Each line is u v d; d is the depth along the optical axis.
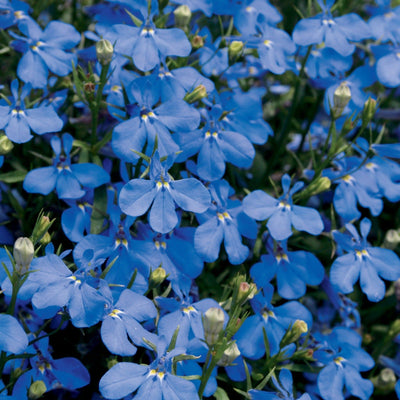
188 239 0.28
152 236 0.28
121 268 0.27
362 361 0.28
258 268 0.28
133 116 0.27
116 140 0.27
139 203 0.26
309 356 0.28
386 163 0.30
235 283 0.27
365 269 0.29
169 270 0.28
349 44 0.30
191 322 0.27
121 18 0.30
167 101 0.28
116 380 0.25
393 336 0.30
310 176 0.30
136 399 0.25
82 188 0.28
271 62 0.30
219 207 0.28
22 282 0.25
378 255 0.29
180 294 0.27
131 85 0.27
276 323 0.28
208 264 0.30
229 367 0.28
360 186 0.30
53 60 0.29
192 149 0.28
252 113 0.29
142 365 0.26
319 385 0.28
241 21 0.30
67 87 0.29
